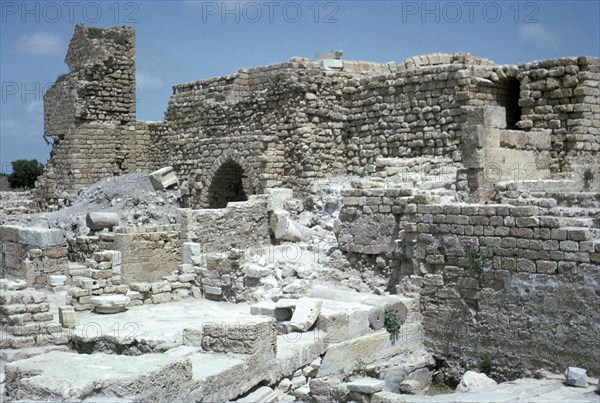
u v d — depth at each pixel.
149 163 52.25
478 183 26.86
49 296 28.02
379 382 17.92
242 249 29.97
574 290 20.36
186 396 15.48
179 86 46.72
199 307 27.17
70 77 49.84
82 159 49.66
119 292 27.41
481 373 21.45
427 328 23.86
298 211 35.78
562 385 18.95
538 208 21.39
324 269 27.20
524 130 33.19
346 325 21.91
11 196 52.88
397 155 36.50
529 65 33.25
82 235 36.59
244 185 43.81
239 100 42.41
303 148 37.81
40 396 13.66
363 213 26.42
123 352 20.89
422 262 24.09
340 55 40.38
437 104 34.94
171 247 31.86
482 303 22.47
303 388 19.25
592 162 31.75
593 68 31.91
